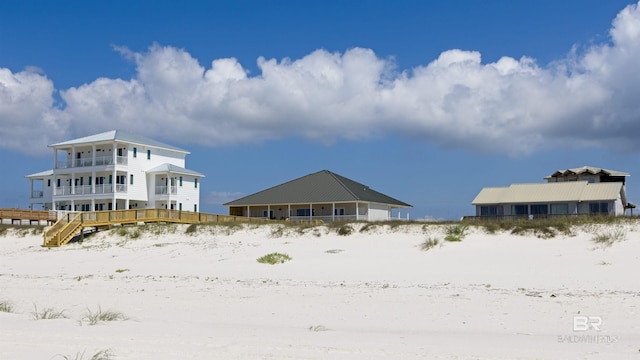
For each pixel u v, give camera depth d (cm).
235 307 1748
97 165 6450
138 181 6612
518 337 1221
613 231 2891
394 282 2205
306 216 5966
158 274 2708
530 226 3109
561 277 2131
